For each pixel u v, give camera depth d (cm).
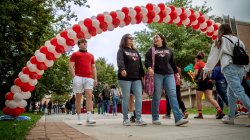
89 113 676
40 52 759
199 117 840
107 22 756
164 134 434
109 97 1738
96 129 558
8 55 1484
